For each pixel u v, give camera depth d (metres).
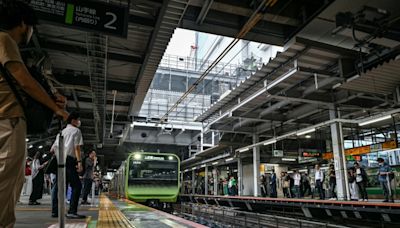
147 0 8.18
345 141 26.14
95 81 13.12
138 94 16.33
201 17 10.29
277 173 29.95
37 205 9.55
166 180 15.73
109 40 10.60
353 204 12.45
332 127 15.80
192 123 30.81
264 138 27.94
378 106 15.88
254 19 9.70
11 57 1.81
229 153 27.16
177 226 4.26
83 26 6.70
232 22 10.95
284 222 11.95
